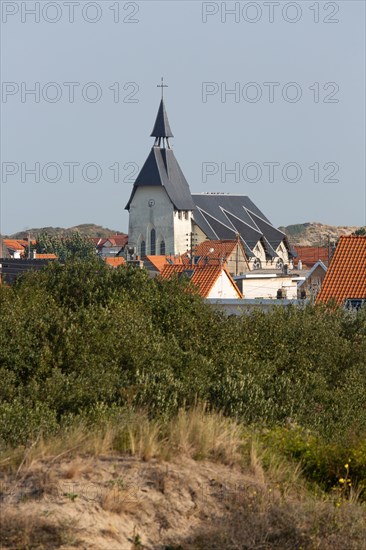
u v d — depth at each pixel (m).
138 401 40.84
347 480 30.81
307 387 50.00
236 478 27.61
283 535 24.62
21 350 48.28
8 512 23.03
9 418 37.19
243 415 40.41
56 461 26.89
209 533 23.88
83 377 44.84
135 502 24.59
